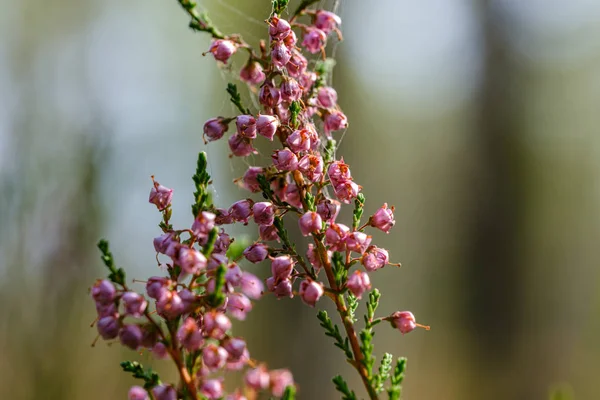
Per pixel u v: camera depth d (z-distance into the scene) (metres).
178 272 0.27
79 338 0.56
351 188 0.28
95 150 0.66
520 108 1.47
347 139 0.78
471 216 1.51
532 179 1.54
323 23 0.29
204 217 0.27
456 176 1.63
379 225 0.28
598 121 1.96
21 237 0.55
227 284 0.27
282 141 0.28
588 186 1.98
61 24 0.82
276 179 0.28
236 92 0.29
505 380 1.36
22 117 0.63
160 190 0.28
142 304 0.26
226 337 0.27
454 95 1.70
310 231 0.28
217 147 0.63
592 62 1.90
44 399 0.52
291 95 0.28
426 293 1.66
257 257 0.28
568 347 1.45
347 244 0.27
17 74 0.71
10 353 0.53
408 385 1.31
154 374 0.27
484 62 1.46
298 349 0.71
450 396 1.26
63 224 0.58
